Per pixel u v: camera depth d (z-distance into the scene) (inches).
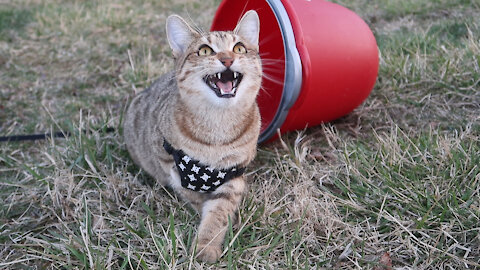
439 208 25.7
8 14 56.7
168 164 26.8
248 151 26.0
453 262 23.3
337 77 30.0
